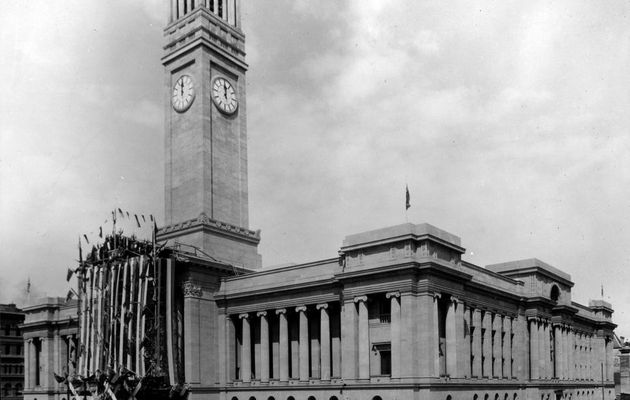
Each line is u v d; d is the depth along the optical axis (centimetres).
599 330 12700
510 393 8800
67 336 11431
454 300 7419
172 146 9981
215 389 8712
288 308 8388
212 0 10588
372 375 7275
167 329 8244
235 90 10350
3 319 15150
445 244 7331
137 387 7712
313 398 7806
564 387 10144
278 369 8575
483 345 8394
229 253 9538
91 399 8512
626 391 7375
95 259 8819
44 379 11431
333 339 8106
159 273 8200
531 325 9569
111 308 8375
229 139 10069
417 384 6781
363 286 7350
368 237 7438
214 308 8969
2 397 14775
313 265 8262
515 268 9812
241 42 10656
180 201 9712
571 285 10944
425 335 6850
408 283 6950
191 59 9931
